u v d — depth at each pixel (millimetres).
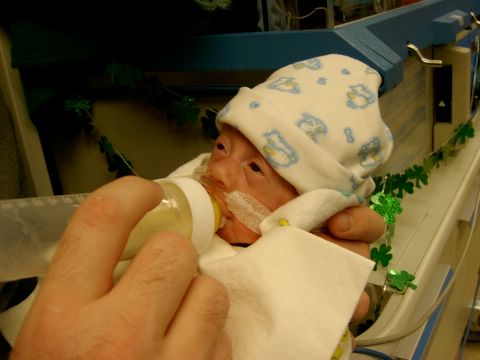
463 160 1111
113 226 322
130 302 308
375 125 557
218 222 506
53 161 983
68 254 314
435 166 1066
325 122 530
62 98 876
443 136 1101
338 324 421
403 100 874
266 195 528
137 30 774
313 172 518
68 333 293
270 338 412
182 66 757
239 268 447
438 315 772
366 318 657
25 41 754
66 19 756
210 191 526
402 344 667
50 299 305
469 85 1066
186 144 847
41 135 952
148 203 345
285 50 672
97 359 291
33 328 300
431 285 782
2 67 812
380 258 691
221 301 361
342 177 529
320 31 645
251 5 745
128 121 885
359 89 569
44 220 432
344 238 545
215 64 729
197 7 698
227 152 545
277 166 512
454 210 897
